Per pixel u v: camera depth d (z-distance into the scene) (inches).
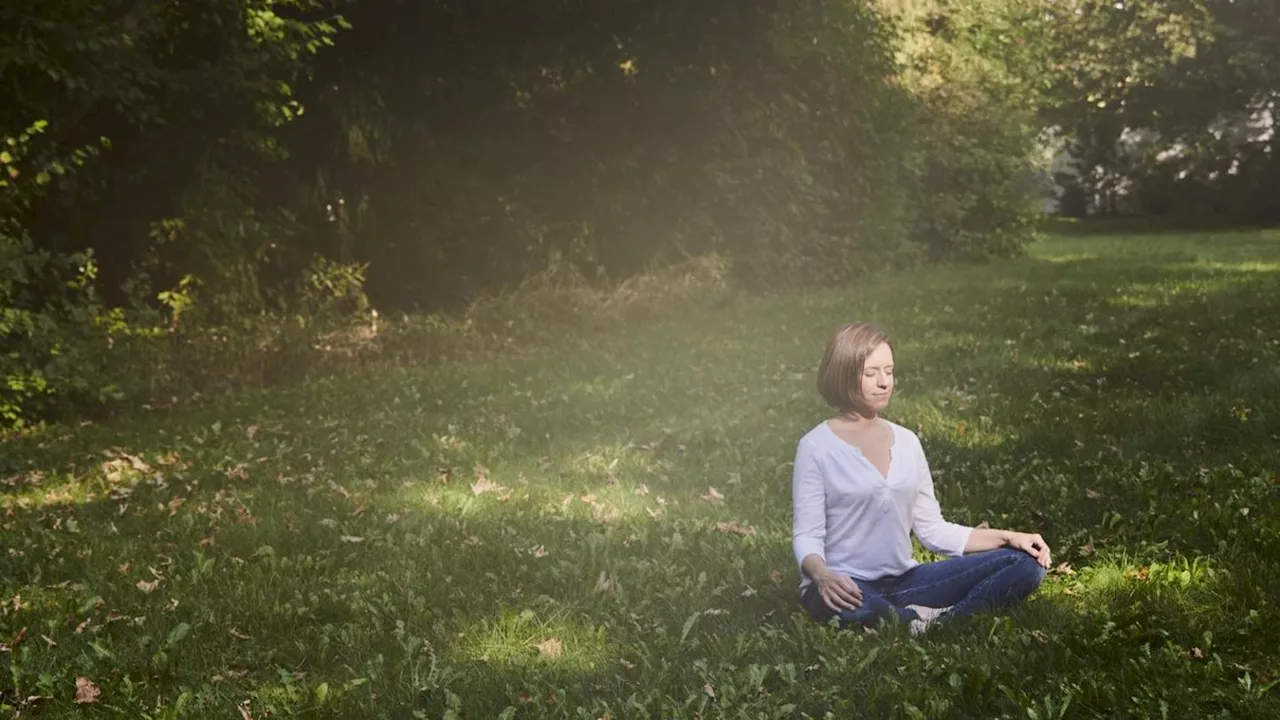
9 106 443.2
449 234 657.6
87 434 392.8
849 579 162.1
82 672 169.2
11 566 227.3
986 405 338.0
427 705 152.9
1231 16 1446.9
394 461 310.3
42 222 521.0
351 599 195.3
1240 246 1016.2
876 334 167.6
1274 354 381.1
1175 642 157.4
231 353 511.8
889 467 169.0
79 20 438.0
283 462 318.3
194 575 211.8
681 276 670.5
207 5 488.1
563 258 663.1
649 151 720.3
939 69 958.4
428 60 644.7
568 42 680.4
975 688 143.6
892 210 834.2
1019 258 959.0
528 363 489.4
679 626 178.1
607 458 302.0
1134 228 1571.1
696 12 697.6
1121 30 1390.3
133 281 508.4
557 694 151.7
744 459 293.7
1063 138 1643.7
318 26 524.1
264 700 156.4
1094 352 422.3
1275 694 140.7
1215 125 1595.7
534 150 684.7
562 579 202.5
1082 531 210.8
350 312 605.0
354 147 599.8
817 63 763.4
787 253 752.3
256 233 555.5
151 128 520.1
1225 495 225.3
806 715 141.9
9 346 430.6
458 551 222.5
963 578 170.7
